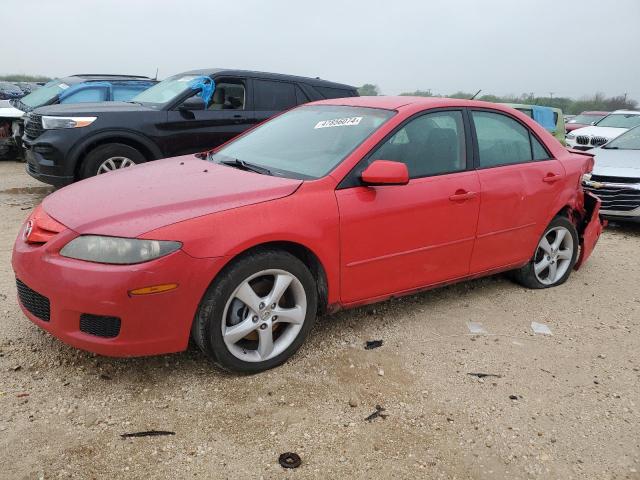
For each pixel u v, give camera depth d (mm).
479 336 3932
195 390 3041
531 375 3457
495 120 4379
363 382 3234
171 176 3600
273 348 3275
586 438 2877
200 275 2867
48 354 3305
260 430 2750
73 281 2766
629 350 3883
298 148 3877
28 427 2656
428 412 2998
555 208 4660
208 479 2414
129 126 7133
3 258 4973
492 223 4188
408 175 3418
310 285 3318
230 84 7945
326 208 3305
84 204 3129
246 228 2996
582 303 4691
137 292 2744
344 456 2609
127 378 3111
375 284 3645
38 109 7348
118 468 2441
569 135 17125
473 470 2590
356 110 4062
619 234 7426
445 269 4016
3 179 9461
